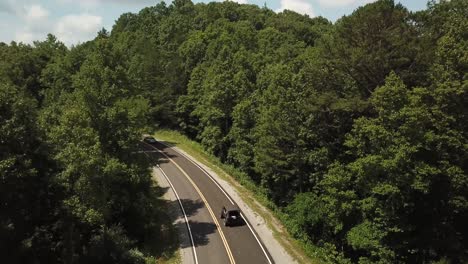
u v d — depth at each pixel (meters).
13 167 24.11
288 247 36.25
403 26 35.81
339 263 35.12
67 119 28.84
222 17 132.38
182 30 121.00
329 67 40.34
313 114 40.34
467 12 37.06
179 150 72.19
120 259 31.11
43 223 28.64
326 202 37.56
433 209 31.14
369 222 32.41
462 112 29.52
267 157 43.78
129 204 36.72
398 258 30.94
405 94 29.03
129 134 36.50
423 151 29.17
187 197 48.38
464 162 30.11
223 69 69.75
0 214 24.92
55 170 27.83
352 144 32.31
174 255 34.28
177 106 84.81
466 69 29.77
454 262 29.92
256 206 46.06
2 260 25.52
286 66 54.31
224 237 37.59
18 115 25.03
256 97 56.34
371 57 34.97
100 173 28.70
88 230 32.72
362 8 38.28
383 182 29.55
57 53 83.31
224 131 65.50
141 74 77.81
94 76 37.12
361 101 35.22
